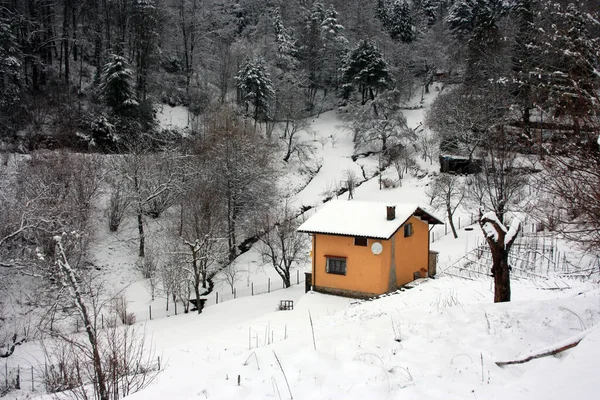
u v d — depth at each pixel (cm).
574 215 846
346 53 6353
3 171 2875
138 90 4931
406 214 2277
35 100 4134
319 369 677
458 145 4147
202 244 2534
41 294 2333
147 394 648
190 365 998
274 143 4659
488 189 2103
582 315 820
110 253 3059
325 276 2261
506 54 3288
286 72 6072
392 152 4800
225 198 3416
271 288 2930
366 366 675
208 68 6156
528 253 2134
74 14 5025
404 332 843
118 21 5375
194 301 2692
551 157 788
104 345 1133
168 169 3450
